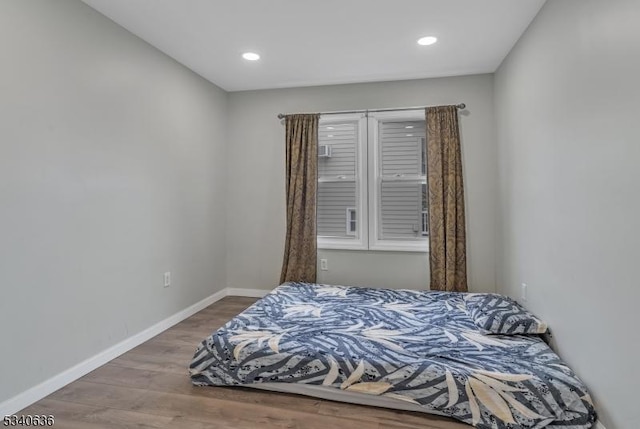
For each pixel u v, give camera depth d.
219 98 4.02
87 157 2.35
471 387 1.85
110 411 1.94
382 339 2.30
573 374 1.88
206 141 3.77
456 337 2.34
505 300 2.76
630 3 1.46
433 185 3.57
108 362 2.52
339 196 4.00
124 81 2.65
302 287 3.53
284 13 2.42
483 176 3.57
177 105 3.29
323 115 3.92
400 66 3.36
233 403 2.03
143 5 2.33
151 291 2.98
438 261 3.56
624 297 1.52
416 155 3.79
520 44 2.76
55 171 2.13
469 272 3.64
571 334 1.99
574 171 1.94
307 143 3.91
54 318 2.13
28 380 1.98
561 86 2.08
